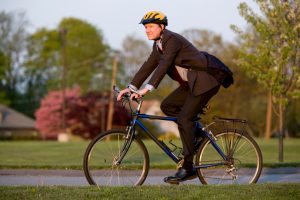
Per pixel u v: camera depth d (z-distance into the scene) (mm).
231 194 13273
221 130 16125
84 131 134500
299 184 14742
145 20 14789
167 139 17391
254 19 30297
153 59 15234
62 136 119812
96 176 15117
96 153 15109
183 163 15461
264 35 29859
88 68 160875
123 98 15336
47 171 22547
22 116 178500
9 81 164125
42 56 167500
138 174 15500
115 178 15305
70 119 134250
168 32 14805
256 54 30859
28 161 30906
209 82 14891
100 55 162375
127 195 13023
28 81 170625
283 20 29500
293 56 29984
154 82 14586
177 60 14867
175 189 13797
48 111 136750
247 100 114000
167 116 15633
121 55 152500
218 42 106188
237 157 16297
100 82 159750
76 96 136125
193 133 15188
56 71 166125
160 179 20531
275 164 24531
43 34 168125
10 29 157375
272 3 29547
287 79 30031
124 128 15422
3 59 158500
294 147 50281
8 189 13891
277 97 30172
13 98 169125
